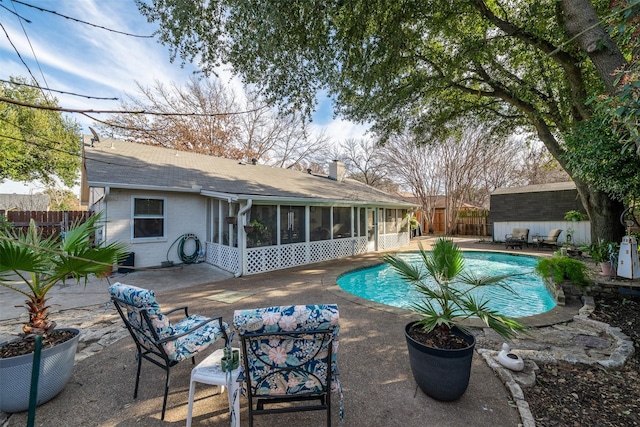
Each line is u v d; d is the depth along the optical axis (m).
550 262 6.00
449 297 2.72
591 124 5.13
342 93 6.94
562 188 13.10
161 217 8.28
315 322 1.88
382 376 2.87
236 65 5.40
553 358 3.11
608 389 2.63
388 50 5.88
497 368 2.91
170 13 4.43
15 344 2.46
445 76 7.36
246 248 7.69
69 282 6.73
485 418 2.28
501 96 7.88
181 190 7.93
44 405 2.41
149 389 2.66
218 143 19.19
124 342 3.60
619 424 2.19
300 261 9.29
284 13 4.55
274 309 1.90
